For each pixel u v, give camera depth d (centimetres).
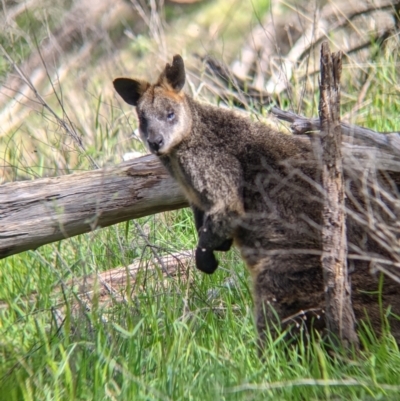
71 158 1588
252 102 1518
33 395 802
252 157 1016
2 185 1031
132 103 1129
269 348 878
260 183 1005
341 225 870
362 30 1761
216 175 1022
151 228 1269
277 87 1611
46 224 1030
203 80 1555
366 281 935
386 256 941
